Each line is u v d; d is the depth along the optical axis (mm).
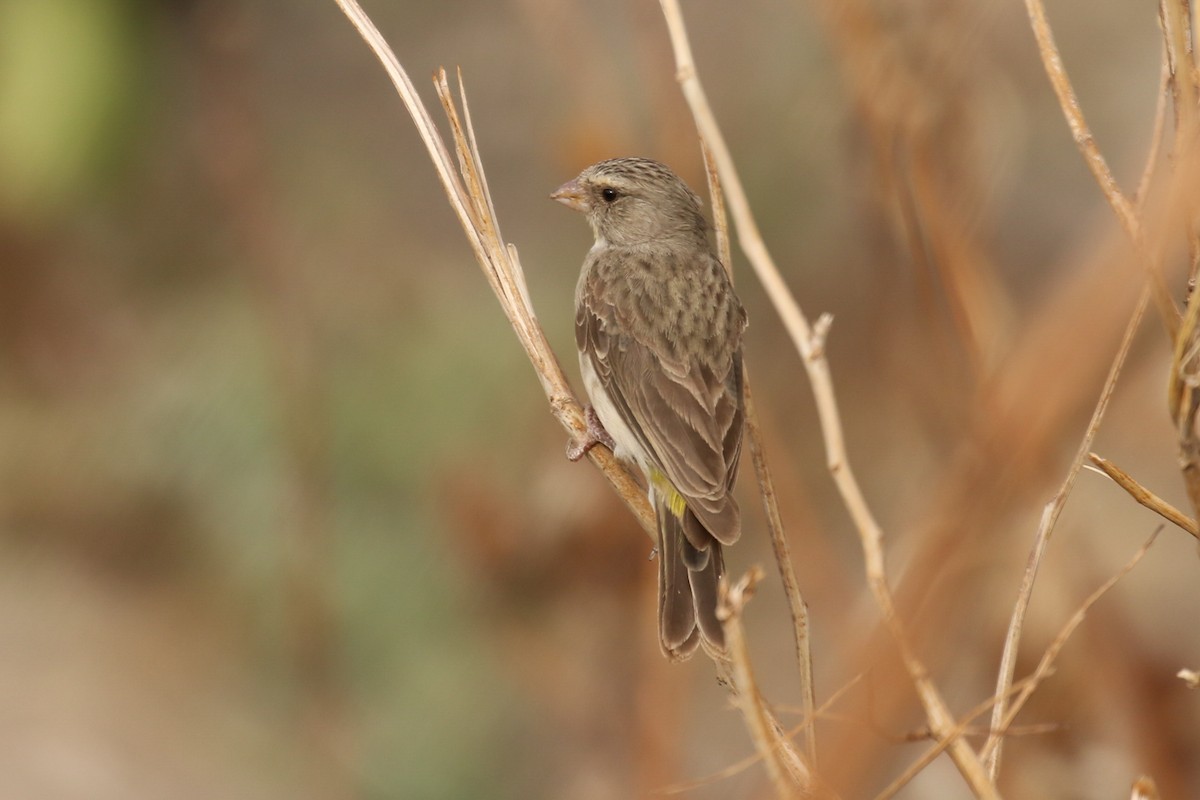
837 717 5004
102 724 12891
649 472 9086
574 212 16797
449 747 11984
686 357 9531
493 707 11992
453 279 15578
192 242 14398
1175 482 12938
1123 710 7477
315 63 17094
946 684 7891
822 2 7625
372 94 17219
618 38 13000
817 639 13633
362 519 12805
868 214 8492
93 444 14062
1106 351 4367
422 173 16938
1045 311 4457
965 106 7496
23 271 14234
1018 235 15125
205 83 12289
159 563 13805
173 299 14477
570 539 10750
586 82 11094
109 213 14023
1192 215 4926
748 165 14555
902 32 7523
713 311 9820
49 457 14203
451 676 12102
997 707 5816
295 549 12469
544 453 11773
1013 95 8469
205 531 13602
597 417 9875
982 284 7160
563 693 10945
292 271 13328
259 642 13156
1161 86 5504
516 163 17172
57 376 14414
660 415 9258
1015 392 4438
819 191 14281
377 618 12398
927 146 7348
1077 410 4422
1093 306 4324
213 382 13742
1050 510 5836
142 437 13867
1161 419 12586
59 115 11000
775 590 14195
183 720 12938
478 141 17312
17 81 10906
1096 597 5652
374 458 13234
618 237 10500
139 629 13672
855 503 4809
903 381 7594
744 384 8742
